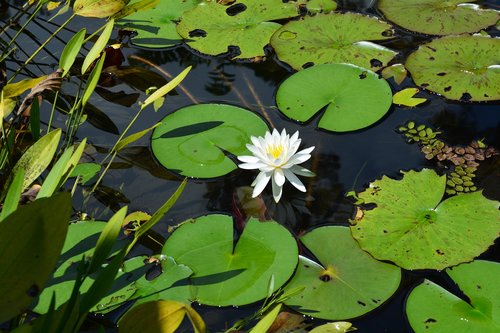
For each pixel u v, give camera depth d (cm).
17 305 97
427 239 164
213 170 190
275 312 117
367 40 244
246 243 164
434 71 226
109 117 221
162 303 111
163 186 188
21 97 232
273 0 273
